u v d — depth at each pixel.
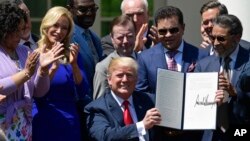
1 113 9.61
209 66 10.35
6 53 9.78
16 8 9.70
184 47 10.80
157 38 11.38
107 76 10.24
